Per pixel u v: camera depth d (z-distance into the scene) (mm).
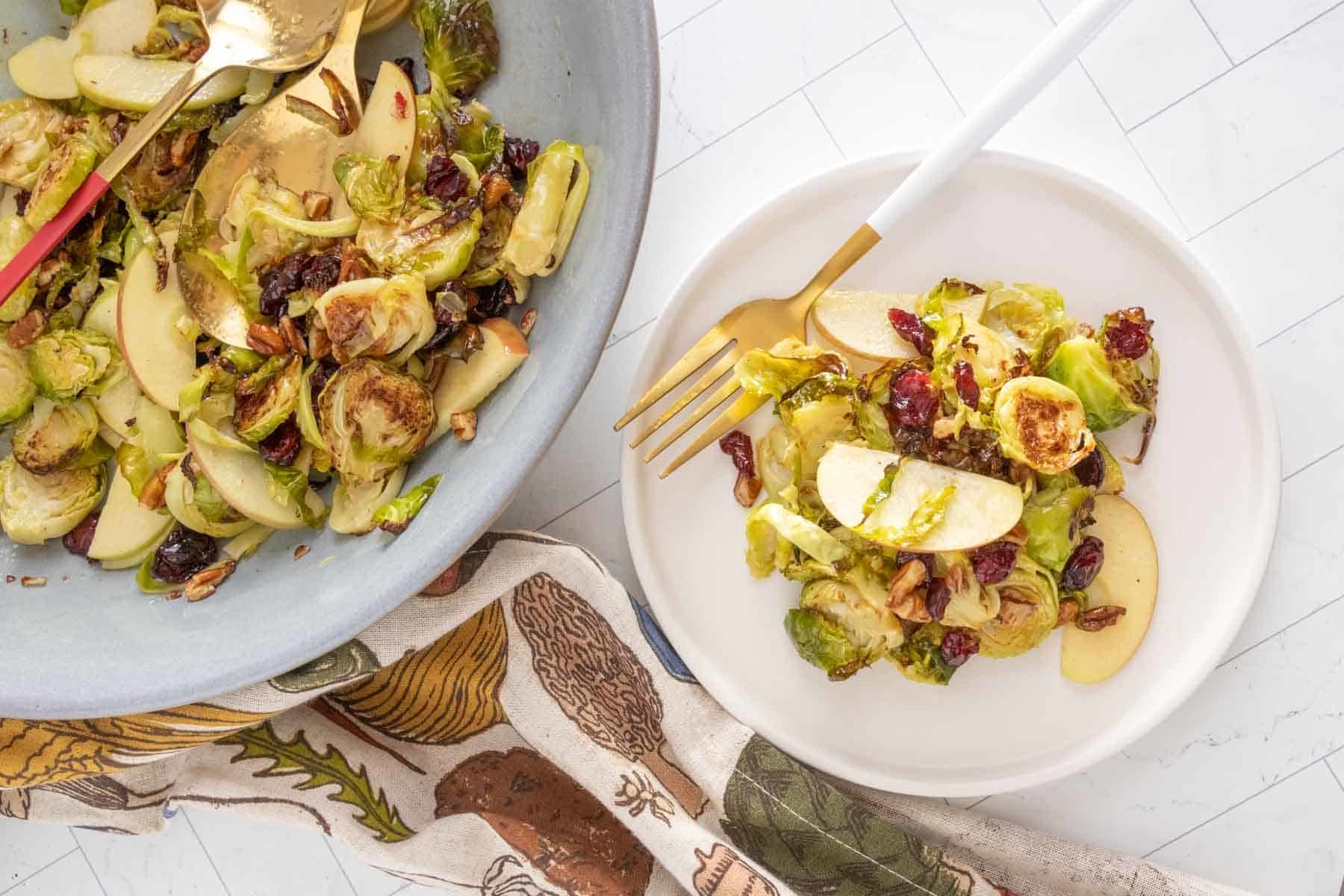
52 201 535
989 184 579
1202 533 585
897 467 560
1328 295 599
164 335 543
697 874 593
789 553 582
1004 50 601
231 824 650
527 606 596
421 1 545
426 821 625
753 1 606
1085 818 616
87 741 574
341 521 543
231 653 521
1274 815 607
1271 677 606
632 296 613
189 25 555
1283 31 596
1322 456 601
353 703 624
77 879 650
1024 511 565
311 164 541
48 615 554
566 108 546
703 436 575
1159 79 600
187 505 547
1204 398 582
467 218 528
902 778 591
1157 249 576
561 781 634
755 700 601
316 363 535
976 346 562
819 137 608
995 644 576
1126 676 591
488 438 532
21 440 555
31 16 558
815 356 571
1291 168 598
